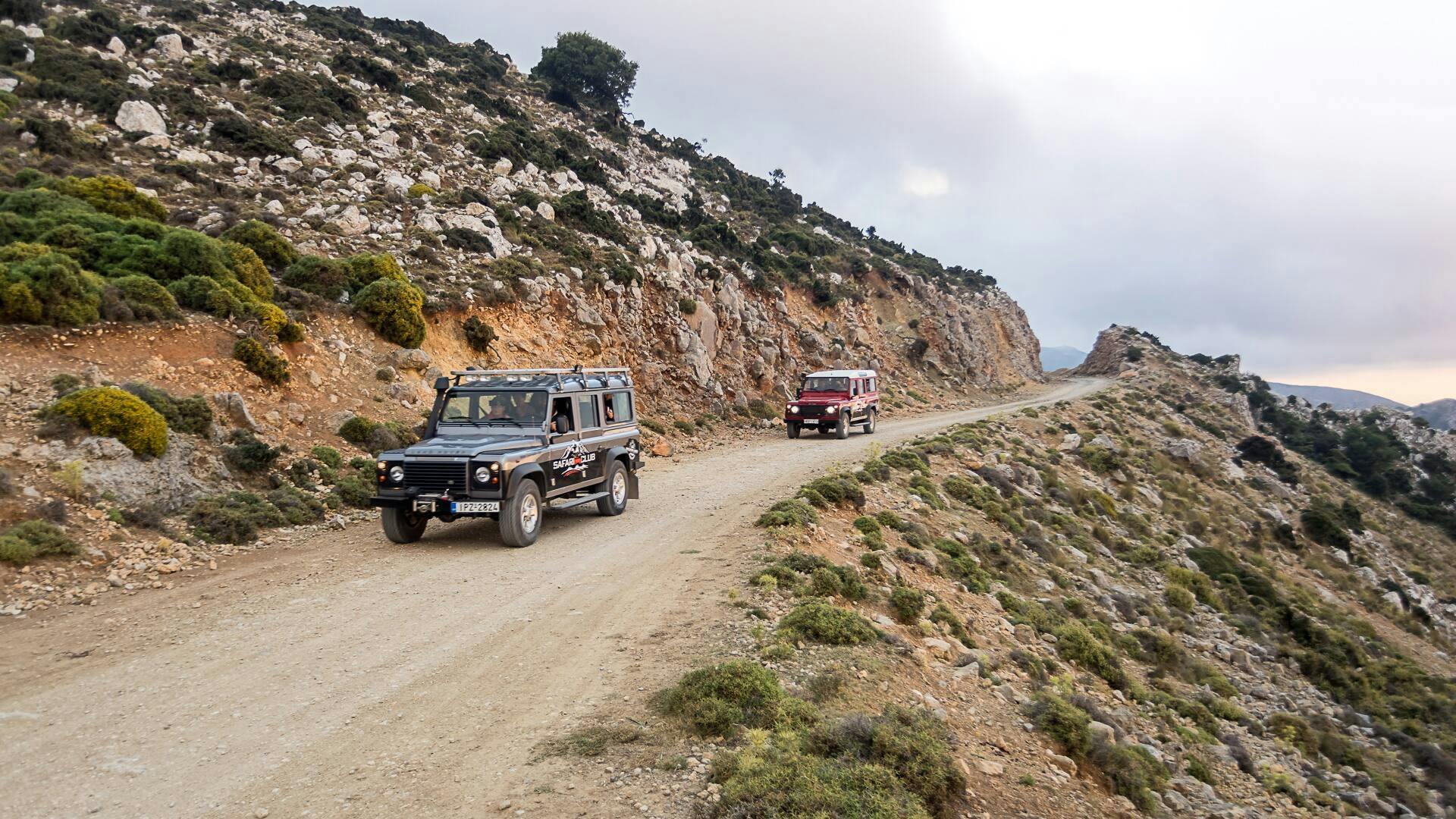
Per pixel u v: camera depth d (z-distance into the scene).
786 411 29.70
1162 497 35.78
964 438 30.17
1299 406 111.19
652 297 32.25
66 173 20.03
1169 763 9.84
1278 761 12.20
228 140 26.78
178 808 4.27
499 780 4.66
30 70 26.83
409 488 11.07
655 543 11.78
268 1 54.62
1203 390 92.62
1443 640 34.44
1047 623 13.22
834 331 50.91
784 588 9.24
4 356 11.64
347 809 4.29
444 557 10.62
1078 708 9.44
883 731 5.32
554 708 5.79
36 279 12.64
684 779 4.75
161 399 12.10
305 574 9.55
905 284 67.81
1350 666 22.33
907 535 14.59
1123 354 110.06
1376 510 65.06
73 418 10.66
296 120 31.72
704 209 62.91
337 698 5.92
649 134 78.56
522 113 56.03
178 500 10.88
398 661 6.74
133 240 15.73
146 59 32.56
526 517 11.35
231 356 14.51
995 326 89.94
